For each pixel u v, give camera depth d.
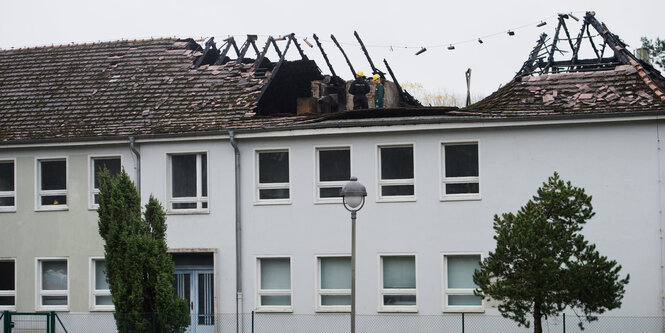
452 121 40.59
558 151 39.91
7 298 46.59
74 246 45.53
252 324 39.66
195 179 44.59
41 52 55.00
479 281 32.09
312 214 42.66
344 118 43.66
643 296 38.62
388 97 57.16
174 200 44.66
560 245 31.09
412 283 41.59
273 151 43.56
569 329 38.59
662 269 38.59
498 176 40.47
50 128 47.12
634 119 38.91
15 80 52.56
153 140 44.41
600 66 49.88
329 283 42.72
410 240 41.34
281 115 45.72
